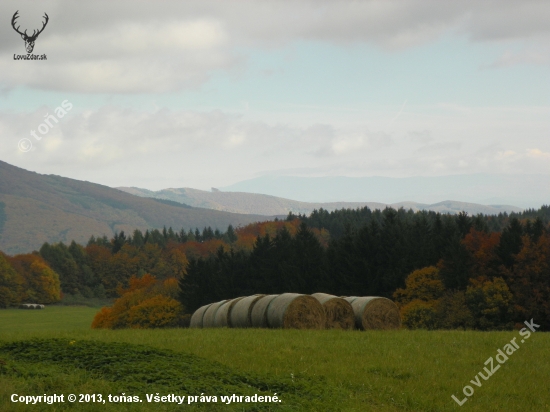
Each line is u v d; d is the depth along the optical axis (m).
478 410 13.44
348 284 65.69
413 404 13.71
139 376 13.48
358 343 20.39
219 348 18.36
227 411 11.61
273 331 24.19
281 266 69.50
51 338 18.58
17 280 113.88
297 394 13.62
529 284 52.06
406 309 54.00
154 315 66.56
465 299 51.81
